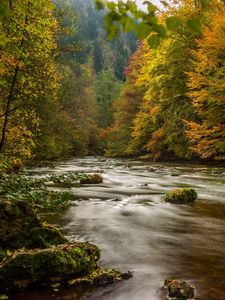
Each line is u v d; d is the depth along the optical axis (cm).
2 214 600
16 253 517
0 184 1016
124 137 4756
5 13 265
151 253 644
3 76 1186
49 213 948
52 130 3284
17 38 927
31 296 466
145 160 3794
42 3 511
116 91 7381
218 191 1411
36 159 3102
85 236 747
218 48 2022
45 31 1068
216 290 484
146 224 858
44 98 2242
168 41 2820
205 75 2105
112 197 1236
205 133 2072
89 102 6725
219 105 2048
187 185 1595
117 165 2973
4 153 1316
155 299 457
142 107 3888
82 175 1593
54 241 626
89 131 6159
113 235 758
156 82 3103
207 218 930
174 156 3400
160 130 3189
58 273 505
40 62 1298
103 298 461
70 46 1812
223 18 2005
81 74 6384
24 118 1433
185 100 2950
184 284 482
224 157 2159
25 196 995
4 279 487
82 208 1026
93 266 548
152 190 1437
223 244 704
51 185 1505
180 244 702
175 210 1029
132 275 536
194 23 181
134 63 4716
